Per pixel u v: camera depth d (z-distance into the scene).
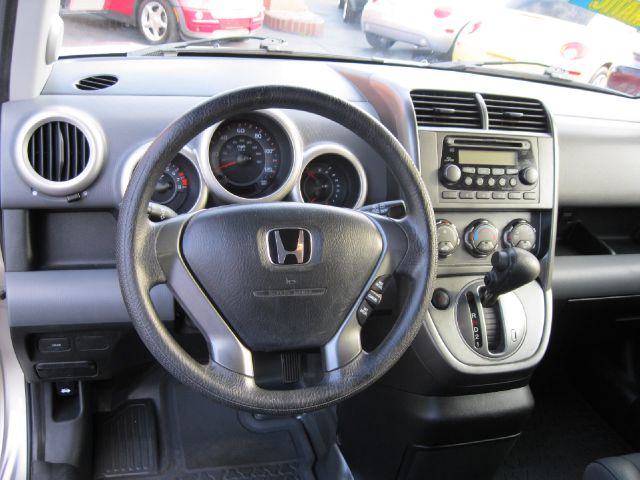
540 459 1.81
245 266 0.89
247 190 1.29
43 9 1.12
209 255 0.88
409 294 0.97
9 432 1.46
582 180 1.67
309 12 2.13
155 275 0.87
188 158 1.20
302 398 0.88
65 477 1.45
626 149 1.68
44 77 1.24
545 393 2.09
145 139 1.23
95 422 1.70
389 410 1.47
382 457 1.58
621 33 2.36
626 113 1.74
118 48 1.57
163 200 1.23
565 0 2.36
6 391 1.46
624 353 1.93
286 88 0.87
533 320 1.36
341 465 1.71
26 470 1.45
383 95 1.37
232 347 0.90
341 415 1.74
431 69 1.75
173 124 0.83
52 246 1.28
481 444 1.46
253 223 0.90
